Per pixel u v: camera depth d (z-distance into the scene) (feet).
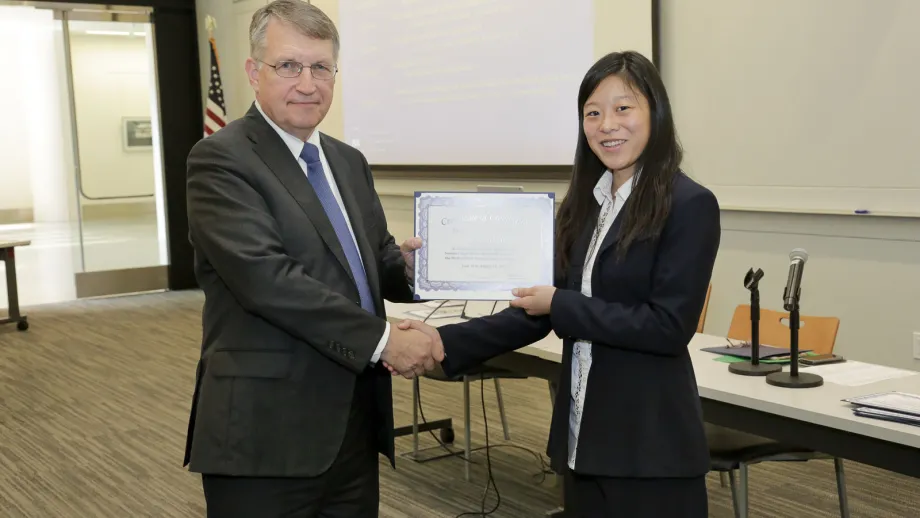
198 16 28.17
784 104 13.19
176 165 28.19
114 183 27.45
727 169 14.10
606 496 5.47
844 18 12.32
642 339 5.16
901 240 12.07
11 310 22.12
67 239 27.12
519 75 17.52
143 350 19.94
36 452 13.12
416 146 20.63
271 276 5.44
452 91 19.30
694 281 5.15
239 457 5.54
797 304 7.53
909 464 6.14
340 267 5.85
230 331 5.73
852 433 6.48
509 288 6.52
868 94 12.17
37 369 18.26
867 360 12.62
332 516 6.20
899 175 11.96
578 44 16.17
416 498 11.34
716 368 8.23
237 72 27.20
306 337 5.51
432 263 6.56
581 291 5.75
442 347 6.16
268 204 5.71
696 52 14.29
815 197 12.97
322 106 5.90
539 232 6.51
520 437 13.70
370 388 6.30
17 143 26.81
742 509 8.35
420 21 20.02
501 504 11.09
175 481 11.89
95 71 26.84
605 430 5.38
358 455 6.18
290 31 5.73
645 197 5.27
